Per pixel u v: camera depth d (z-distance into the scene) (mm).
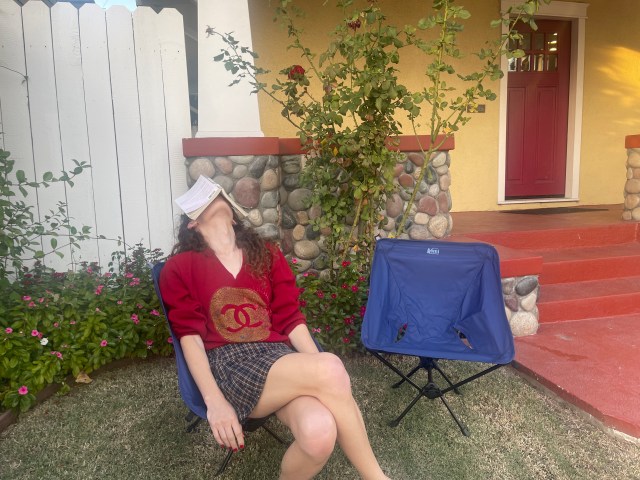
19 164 3609
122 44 3691
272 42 5723
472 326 2785
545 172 7012
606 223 5375
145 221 3855
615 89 6984
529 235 4977
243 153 3676
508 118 6754
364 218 3670
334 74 3314
